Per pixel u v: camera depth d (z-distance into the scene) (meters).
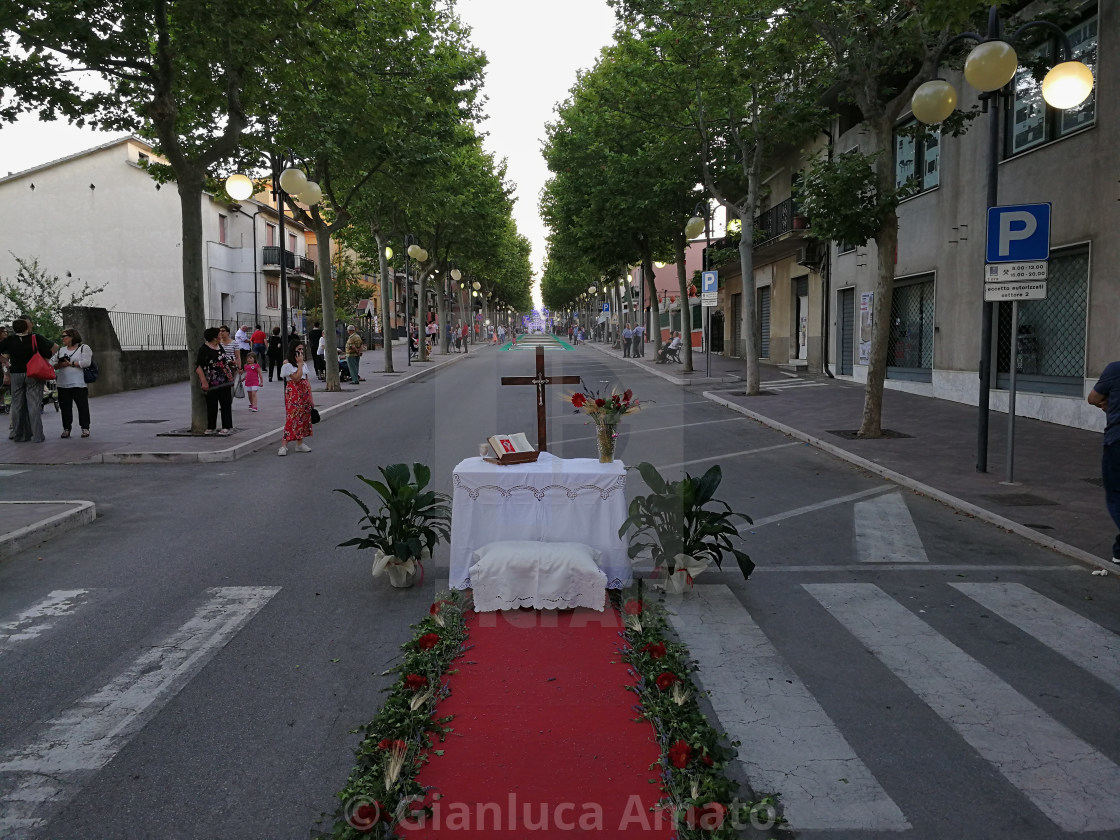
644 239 32.44
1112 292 12.73
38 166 36.47
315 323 44.19
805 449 12.92
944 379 18.31
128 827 3.18
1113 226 12.70
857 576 6.50
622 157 26.56
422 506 6.08
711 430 15.26
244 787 3.45
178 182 13.28
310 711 4.14
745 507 8.93
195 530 7.93
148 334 27.77
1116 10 12.52
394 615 5.55
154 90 12.84
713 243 32.81
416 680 4.10
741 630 5.30
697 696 4.30
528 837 3.05
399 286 69.00
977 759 3.71
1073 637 5.22
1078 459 10.97
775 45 13.72
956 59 13.12
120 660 4.82
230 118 13.31
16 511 8.14
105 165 36.66
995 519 8.09
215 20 11.45
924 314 19.70
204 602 5.84
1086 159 13.32
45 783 3.49
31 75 11.90
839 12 12.43
